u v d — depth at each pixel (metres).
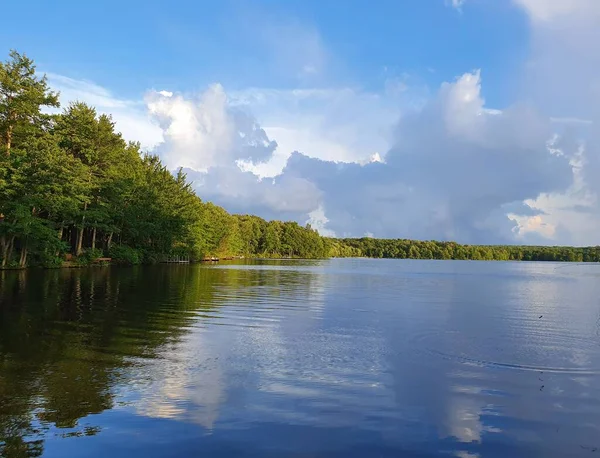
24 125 38.72
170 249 69.94
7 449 5.97
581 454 6.14
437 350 11.95
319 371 9.73
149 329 13.82
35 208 40.16
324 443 6.30
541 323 16.70
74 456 5.84
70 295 21.27
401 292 29.59
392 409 7.59
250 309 18.94
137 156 67.31
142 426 6.72
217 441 6.29
